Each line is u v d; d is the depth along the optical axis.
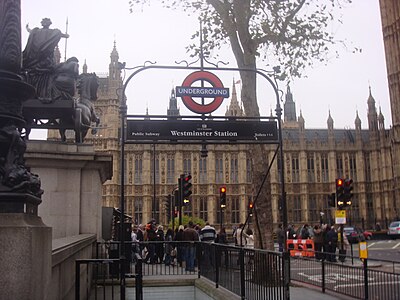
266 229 14.38
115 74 71.56
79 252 8.70
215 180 71.38
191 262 14.27
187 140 7.84
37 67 12.45
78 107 13.62
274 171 72.25
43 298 4.32
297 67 16.17
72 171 13.02
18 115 4.39
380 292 10.22
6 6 4.31
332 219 72.50
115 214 23.47
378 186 74.69
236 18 15.46
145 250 20.81
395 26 73.62
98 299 10.96
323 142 76.12
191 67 8.01
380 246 41.94
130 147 70.44
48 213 12.61
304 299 11.16
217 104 7.95
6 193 4.11
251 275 8.39
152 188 69.94
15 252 3.91
